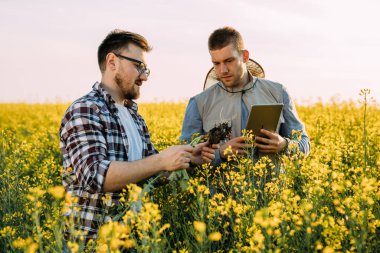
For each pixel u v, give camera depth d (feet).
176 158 9.38
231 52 12.50
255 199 10.19
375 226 8.71
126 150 10.18
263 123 12.05
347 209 8.57
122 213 9.04
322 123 25.95
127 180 9.21
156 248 7.85
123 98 10.87
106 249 7.76
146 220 8.09
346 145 15.75
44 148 26.18
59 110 70.74
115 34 10.60
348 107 38.34
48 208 11.55
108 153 9.86
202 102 13.67
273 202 9.93
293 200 9.07
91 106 9.82
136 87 10.69
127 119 10.75
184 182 10.91
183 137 13.74
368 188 8.71
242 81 13.24
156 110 51.83
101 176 9.17
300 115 38.63
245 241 9.30
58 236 8.05
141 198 8.89
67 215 9.81
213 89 13.66
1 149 19.38
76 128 9.61
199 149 11.49
